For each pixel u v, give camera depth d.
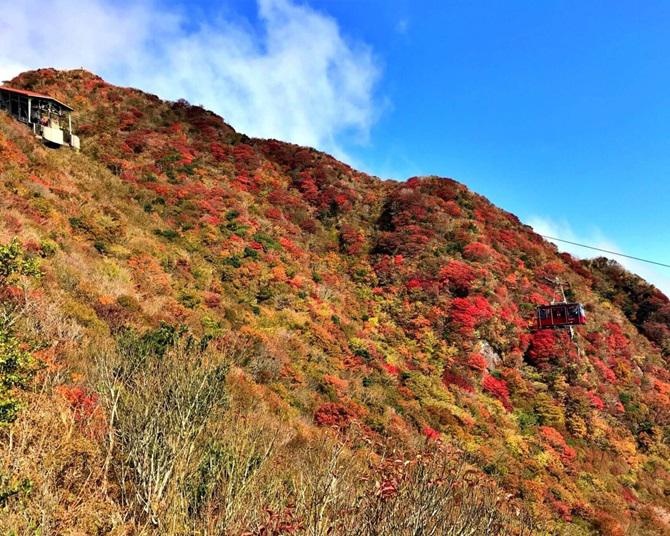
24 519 3.98
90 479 5.24
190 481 5.30
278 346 20.78
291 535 3.67
